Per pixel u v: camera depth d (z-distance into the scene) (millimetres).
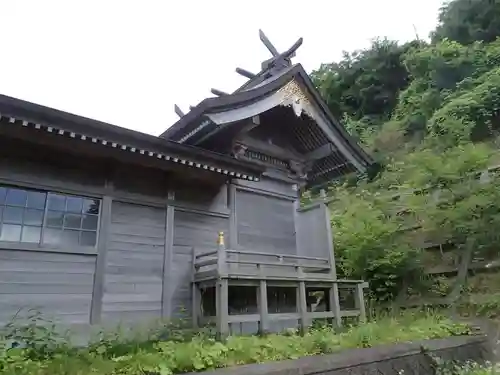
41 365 4590
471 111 19953
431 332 8211
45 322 6074
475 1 28906
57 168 6820
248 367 5086
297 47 11164
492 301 10188
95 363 4672
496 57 23703
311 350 6199
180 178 8336
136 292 7242
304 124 10945
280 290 9531
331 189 23453
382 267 11852
